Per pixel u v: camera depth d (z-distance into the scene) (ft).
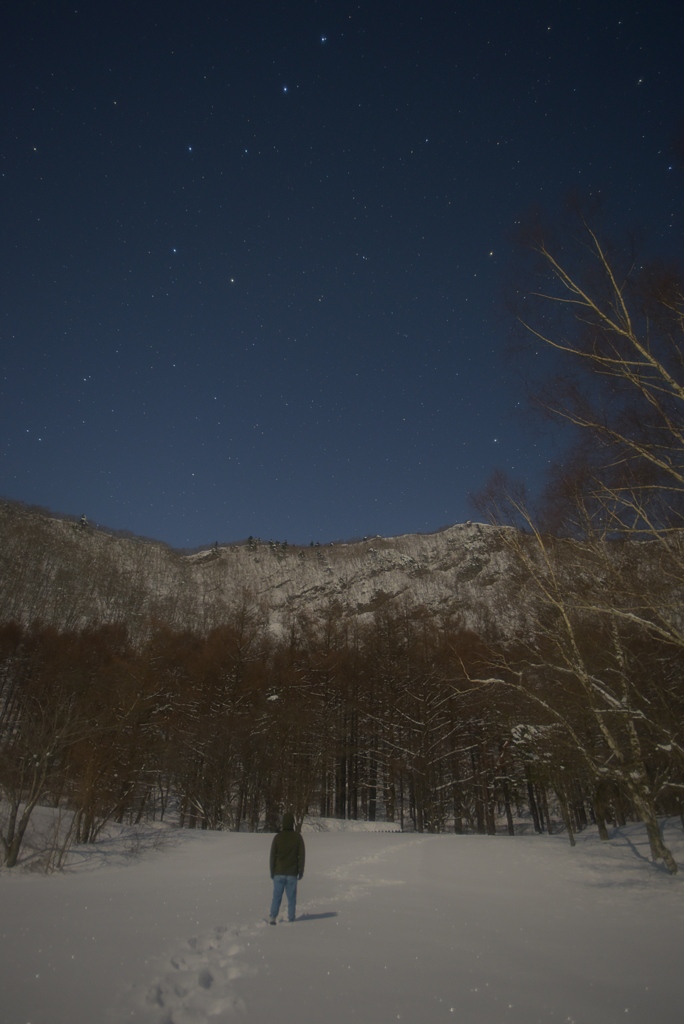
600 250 37.17
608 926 31.45
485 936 28.40
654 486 36.04
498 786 133.28
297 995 18.13
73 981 19.47
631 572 43.01
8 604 269.64
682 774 62.85
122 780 98.63
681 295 35.17
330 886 47.93
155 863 68.03
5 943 25.40
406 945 25.76
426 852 70.69
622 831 92.94
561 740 72.13
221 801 127.65
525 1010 17.15
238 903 38.45
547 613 60.75
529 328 38.96
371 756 154.71
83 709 90.53
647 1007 17.58
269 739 132.57
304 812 119.24
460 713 132.05
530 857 66.03
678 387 33.27
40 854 66.33
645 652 62.28
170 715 131.54
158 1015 16.11
